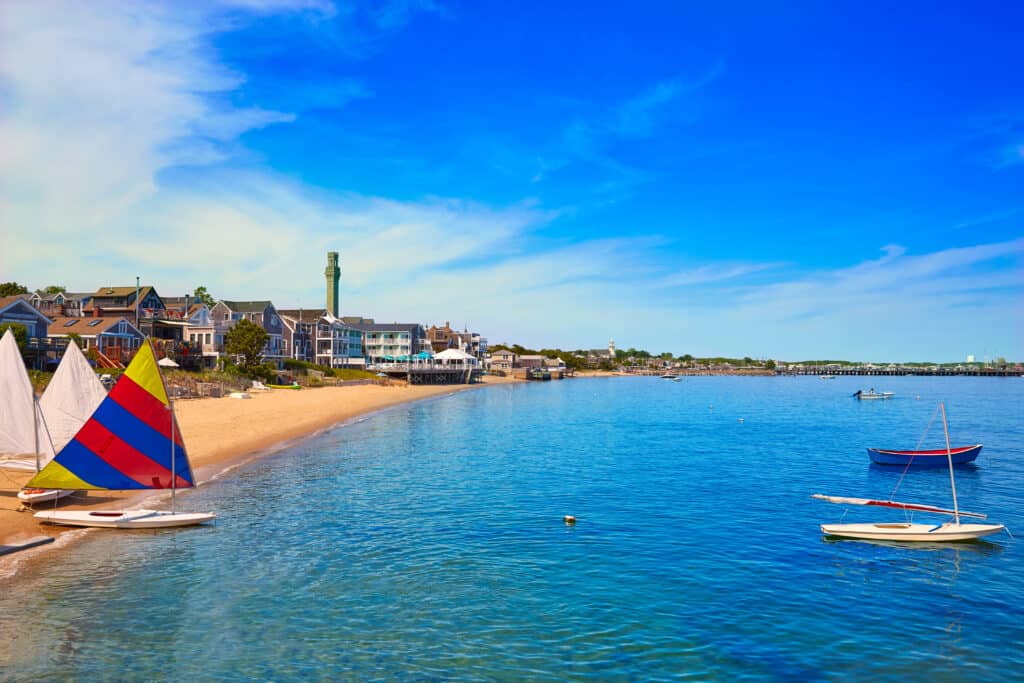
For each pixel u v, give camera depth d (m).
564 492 32.84
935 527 24.95
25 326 62.00
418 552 22.55
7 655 14.61
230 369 89.56
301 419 62.97
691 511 29.11
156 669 14.12
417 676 14.09
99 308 91.69
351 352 150.12
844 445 54.69
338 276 173.88
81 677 13.72
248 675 13.96
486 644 15.67
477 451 47.75
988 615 17.86
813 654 15.54
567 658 15.07
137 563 20.72
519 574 20.50
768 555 22.84
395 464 40.69
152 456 24.36
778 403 115.44
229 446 45.28
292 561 21.25
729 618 17.44
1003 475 40.53
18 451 24.44
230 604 17.66
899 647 15.95
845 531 25.06
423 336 176.75
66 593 18.16
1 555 20.98
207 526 25.06
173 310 103.69
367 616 17.12
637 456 46.31
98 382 26.88
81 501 27.36
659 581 20.08
